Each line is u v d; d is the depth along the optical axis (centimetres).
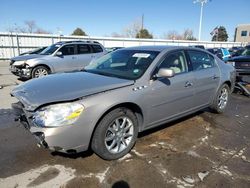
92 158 317
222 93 520
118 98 299
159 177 279
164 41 3416
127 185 263
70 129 267
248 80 984
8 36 2317
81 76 357
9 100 621
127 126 325
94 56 1039
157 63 360
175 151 343
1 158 314
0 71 1313
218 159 324
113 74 362
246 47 1173
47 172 285
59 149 271
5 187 257
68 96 273
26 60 904
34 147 346
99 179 273
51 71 935
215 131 423
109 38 2955
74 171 288
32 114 276
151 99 341
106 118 295
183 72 403
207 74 454
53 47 1016
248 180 279
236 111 553
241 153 343
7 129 414
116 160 314
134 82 326
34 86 317
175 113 397
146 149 346
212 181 274
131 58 390
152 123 360
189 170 295
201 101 454
